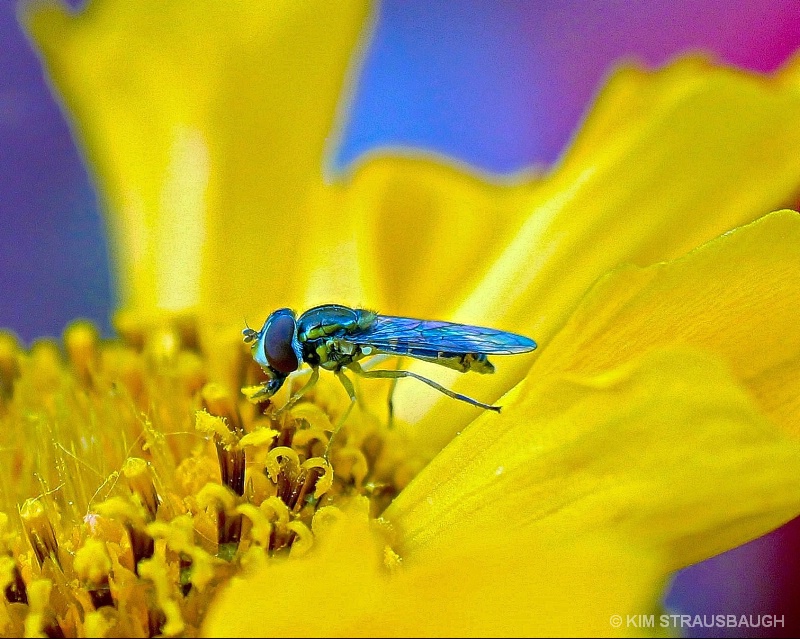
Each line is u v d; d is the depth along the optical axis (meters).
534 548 0.06
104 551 0.07
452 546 0.06
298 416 0.07
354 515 0.06
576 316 0.07
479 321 0.08
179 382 0.07
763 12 0.09
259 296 0.08
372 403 0.08
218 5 0.08
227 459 0.07
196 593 0.07
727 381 0.06
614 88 0.08
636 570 0.06
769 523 0.06
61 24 0.08
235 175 0.08
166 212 0.08
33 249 0.09
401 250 0.08
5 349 0.08
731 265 0.07
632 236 0.08
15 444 0.07
